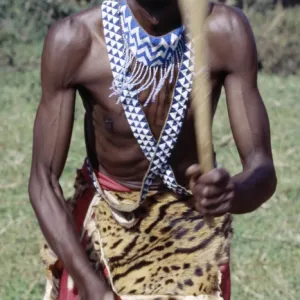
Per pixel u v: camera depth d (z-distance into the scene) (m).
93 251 4.79
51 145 4.58
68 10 17.55
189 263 4.66
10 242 8.66
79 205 4.93
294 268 8.19
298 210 9.50
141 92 4.46
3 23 17.19
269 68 18.02
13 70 16.06
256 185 4.31
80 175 4.97
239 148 4.56
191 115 4.52
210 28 4.50
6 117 13.01
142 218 4.73
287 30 18.28
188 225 4.71
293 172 10.77
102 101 4.54
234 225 9.01
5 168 10.74
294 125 12.88
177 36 4.36
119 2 4.45
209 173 3.68
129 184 4.76
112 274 4.72
